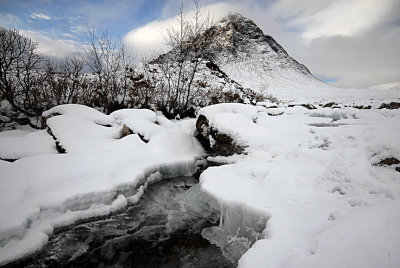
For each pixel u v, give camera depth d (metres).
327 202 3.31
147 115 7.68
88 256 3.42
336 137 5.34
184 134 7.32
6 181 3.89
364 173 3.77
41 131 6.77
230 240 3.62
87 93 10.91
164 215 4.42
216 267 3.25
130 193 4.61
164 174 5.76
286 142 5.62
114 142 6.09
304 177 3.98
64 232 3.63
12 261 2.88
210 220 4.17
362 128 5.48
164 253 3.53
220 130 6.47
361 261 1.91
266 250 2.49
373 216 2.38
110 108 10.55
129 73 13.38
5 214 3.23
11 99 8.66
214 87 16.50
